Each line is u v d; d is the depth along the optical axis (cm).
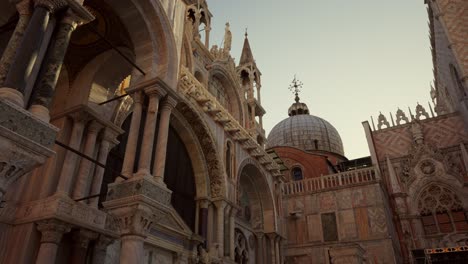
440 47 3575
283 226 2883
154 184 1145
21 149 708
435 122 3625
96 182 1367
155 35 1353
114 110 1558
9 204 1174
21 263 1066
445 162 3206
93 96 1446
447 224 3016
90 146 1386
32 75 788
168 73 1323
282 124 6159
